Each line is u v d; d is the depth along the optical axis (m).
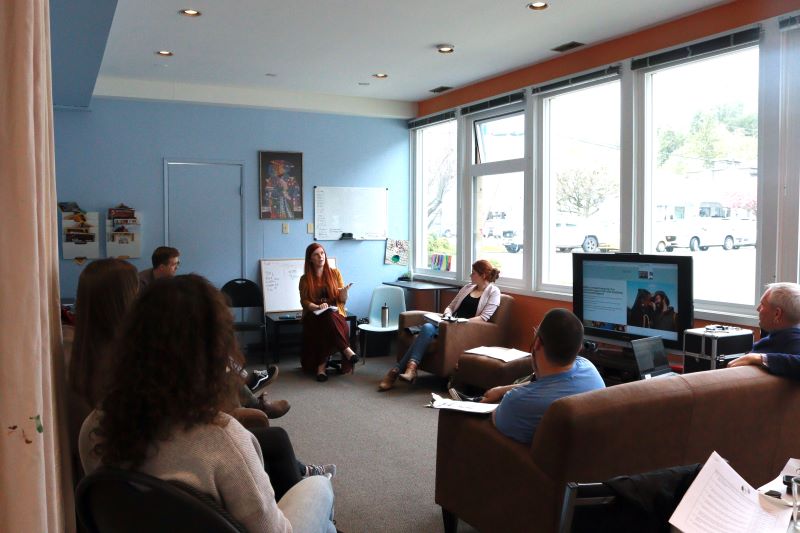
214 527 1.18
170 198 6.46
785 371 2.38
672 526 1.32
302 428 4.23
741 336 3.51
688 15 4.22
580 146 5.26
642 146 4.65
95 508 1.26
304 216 6.99
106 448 1.22
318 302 5.80
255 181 6.77
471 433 2.51
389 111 7.20
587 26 4.47
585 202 5.23
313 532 1.49
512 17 4.26
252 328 6.12
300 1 3.94
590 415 1.98
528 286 5.70
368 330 6.16
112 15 3.29
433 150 7.24
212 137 6.58
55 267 1.53
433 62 5.48
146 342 1.24
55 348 1.50
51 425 1.23
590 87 5.10
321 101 6.86
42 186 1.23
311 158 6.99
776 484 1.48
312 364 5.68
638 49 4.59
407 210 7.52
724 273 4.16
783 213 3.76
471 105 6.32
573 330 2.32
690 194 4.38
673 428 2.15
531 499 2.18
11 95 1.12
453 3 3.98
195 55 5.23
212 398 1.25
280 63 5.50
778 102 3.73
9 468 1.11
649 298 4.06
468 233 6.62
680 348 3.87
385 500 3.11
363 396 5.05
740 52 4.02
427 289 6.40
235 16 4.22
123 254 6.25
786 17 3.64
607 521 1.39
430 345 5.29
